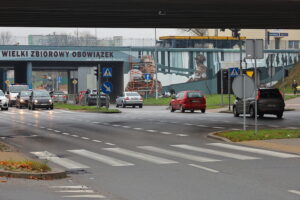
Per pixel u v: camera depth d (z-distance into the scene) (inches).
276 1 1791.3
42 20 2260.1
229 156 1040.8
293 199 636.1
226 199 638.5
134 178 800.9
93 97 3961.6
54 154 1115.3
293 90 4621.1
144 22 2365.9
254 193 673.6
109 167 918.4
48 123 2100.1
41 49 4591.5
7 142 1379.2
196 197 652.1
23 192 689.6
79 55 4658.0
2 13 2014.0
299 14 2121.1
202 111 2871.6
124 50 4756.4
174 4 1838.1
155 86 4817.9
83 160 1012.5
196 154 1080.8
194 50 4904.0
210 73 4938.5
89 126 1913.1
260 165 917.2
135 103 3686.0
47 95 3476.9
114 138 1459.2
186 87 4896.7
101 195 673.0
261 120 2124.8
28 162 863.7
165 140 1384.1
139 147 1227.2
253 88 1429.6
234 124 1913.1
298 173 831.7
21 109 3577.8
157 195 668.7
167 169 884.6
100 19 2234.3
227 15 2139.5
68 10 1947.6
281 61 5044.3
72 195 673.0
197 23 2437.3
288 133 1395.2
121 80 4822.8
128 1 1761.8
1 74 6195.9
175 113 2797.7
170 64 4859.7
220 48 5002.5
